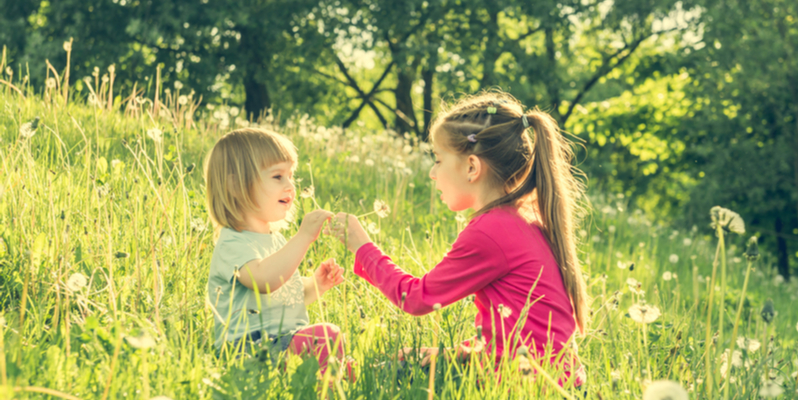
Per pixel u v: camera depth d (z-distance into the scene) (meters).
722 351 2.07
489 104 2.30
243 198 2.19
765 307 1.66
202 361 1.68
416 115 22.42
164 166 3.86
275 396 1.54
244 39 16.30
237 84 16.00
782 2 16.61
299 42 16.83
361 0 16.31
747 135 17.17
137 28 13.18
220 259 2.10
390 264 2.23
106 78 4.96
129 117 5.18
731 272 6.86
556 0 16.64
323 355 1.93
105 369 1.50
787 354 3.06
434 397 1.70
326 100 20.59
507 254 2.05
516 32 20.47
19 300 2.17
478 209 2.25
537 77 17.34
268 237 2.28
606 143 21.28
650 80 20.41
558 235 2.15
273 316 2.08
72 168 3.38
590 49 20.17
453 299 2.11
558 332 2.00
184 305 2.12
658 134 20.41
